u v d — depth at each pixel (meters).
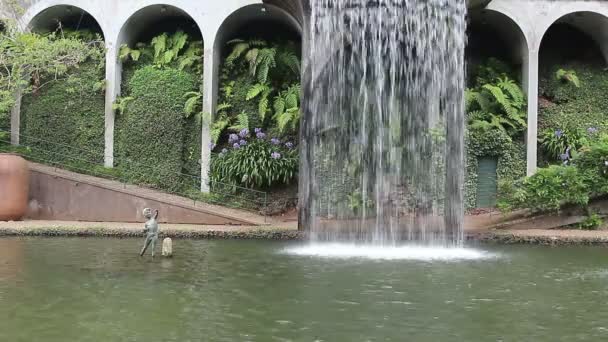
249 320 5.62
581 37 20.81
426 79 13.73
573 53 20.78
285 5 13.99
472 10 14.83
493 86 18.61
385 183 14.84
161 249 10.62
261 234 13.01
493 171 18.66
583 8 18.66
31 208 17.00
